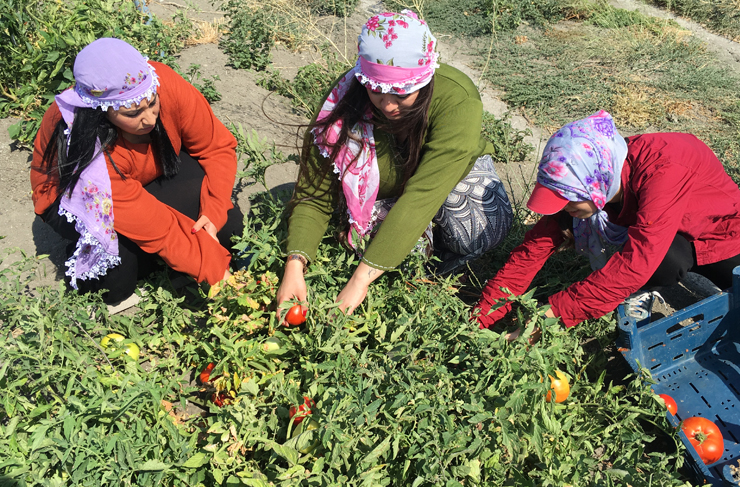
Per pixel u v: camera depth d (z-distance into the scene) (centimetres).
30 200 357
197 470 210
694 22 707
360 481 194
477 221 295
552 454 219
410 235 243
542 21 675
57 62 394
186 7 597
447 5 703
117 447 196
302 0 670
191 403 263
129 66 232
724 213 281
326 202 276
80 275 274
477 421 200
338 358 223
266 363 247
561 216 281
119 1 481
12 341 236
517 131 453
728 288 296
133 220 262
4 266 317
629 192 260
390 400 213
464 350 237
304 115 471
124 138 265
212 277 281
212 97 453
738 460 240
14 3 409
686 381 291
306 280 271
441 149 240
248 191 382
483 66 583
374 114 250
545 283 336
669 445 259
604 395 252
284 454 192
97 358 260
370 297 265
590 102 525
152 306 280
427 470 192
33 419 222
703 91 547
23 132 381
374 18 221
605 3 710
